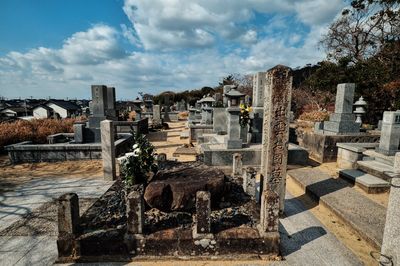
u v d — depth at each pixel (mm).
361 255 2721
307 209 3963
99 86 8516
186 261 2582
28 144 7477
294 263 2574
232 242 2613
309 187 4645
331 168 6414
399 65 10680
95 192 4711
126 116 17672
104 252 2607
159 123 16516
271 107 3326
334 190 4473
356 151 5781
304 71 22906
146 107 22734
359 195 4238
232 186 4273
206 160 6109
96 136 8203
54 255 2703
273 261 2594
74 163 6848
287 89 3283
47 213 3789
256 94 8398
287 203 4227
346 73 11266
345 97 7441
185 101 34344
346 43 15422
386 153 5383
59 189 4883
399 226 1976
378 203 3986
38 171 6137
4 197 4457
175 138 11859
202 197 2561
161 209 3258
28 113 34750
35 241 2988
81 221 3068
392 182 2021
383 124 5570
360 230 3072
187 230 2713
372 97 10414
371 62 11250
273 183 3551
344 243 2969
